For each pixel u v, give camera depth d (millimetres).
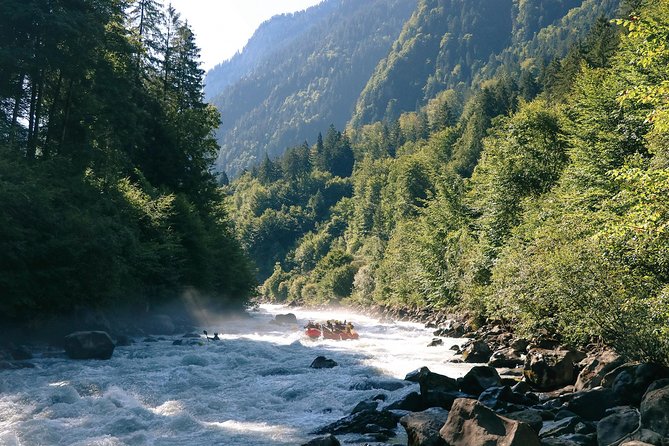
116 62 47875
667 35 15789
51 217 28828
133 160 53312
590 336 19688
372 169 185500
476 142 127812
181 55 67938
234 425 12688
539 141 45781
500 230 44031
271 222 193000
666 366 13820
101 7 41094
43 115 41875
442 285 51625
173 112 60781
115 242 31562
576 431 10875
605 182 29219
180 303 44594
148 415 13273
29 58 35875
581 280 17672
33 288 27312
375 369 19859
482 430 9414
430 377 14141
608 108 34062
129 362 21750
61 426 12297
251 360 22609
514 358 20578
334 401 14992
